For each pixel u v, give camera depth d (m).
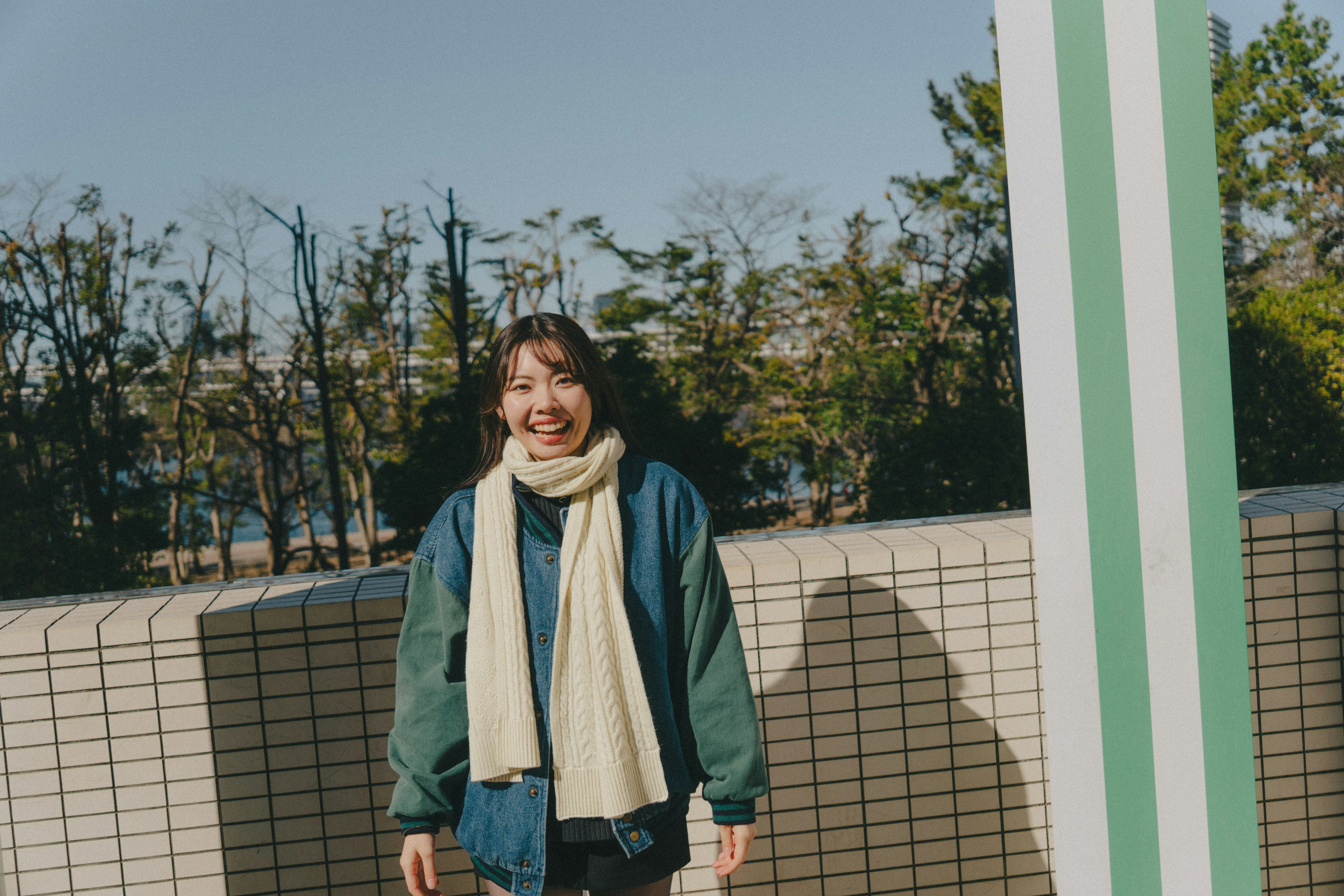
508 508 1.20
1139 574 1.09
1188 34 1.06
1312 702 1.88
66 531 9.52
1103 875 1.12
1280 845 1.90
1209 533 1.10
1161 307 1.08
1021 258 1.12
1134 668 1.10
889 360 10.11
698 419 9.77
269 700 1.70
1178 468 1.09
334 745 1.71
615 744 1.12
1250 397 7.29
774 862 1.84
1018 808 1.87
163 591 1.87
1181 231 1.07
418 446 9.74
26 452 9.47
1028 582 1.84
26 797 1.67
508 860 1.16
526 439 1.20
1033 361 1.12
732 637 1.22
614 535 1.17
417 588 1.23
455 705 1.21
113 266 9.59
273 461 10.09
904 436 9.88
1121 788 1.11
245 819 1.71
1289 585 1.86
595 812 1.14
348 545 10.20
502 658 1.16
